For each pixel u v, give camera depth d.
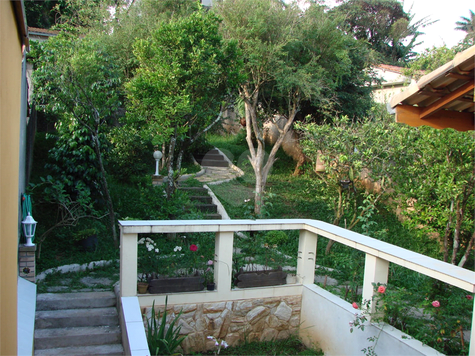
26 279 5.46
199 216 8.23
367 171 8.23
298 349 5.30
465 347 3.78
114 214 7.92
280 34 9.19
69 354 4.37
